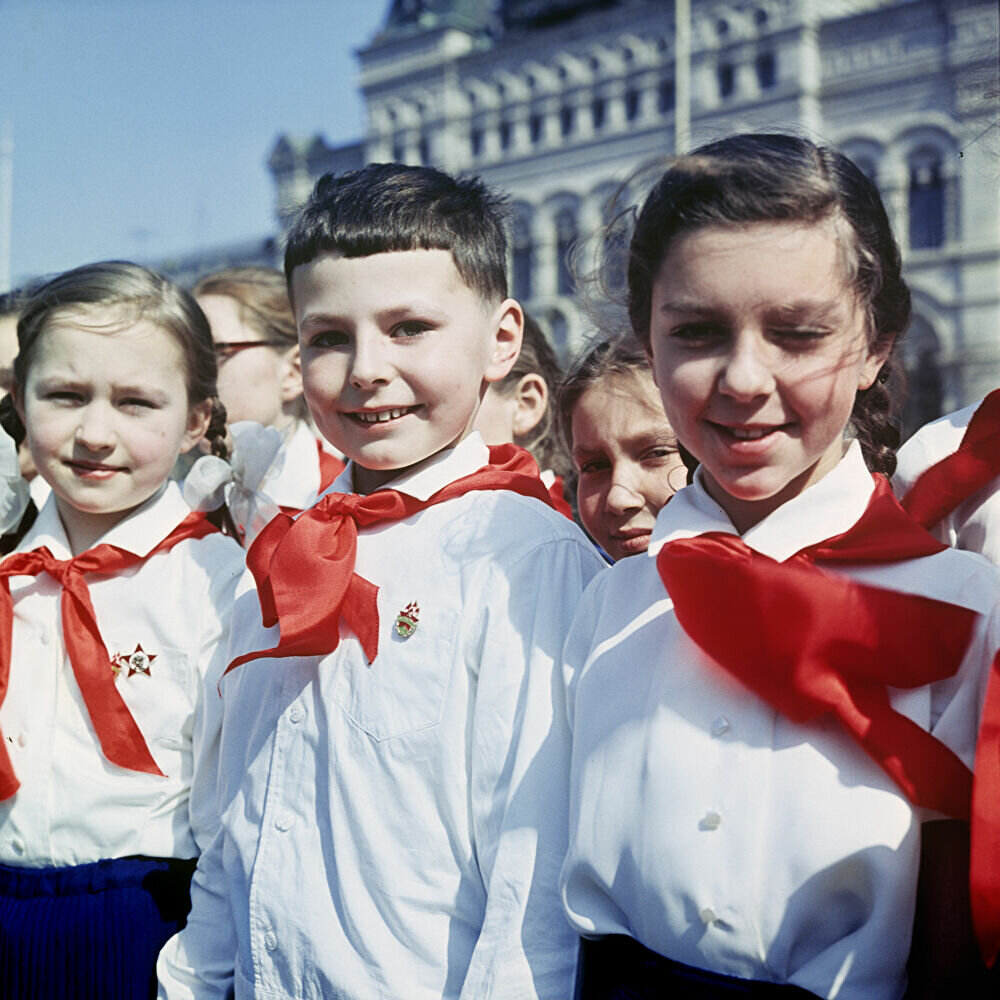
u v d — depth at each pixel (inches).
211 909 61.7
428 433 58.4
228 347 113.7
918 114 796.0
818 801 44.8
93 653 67.9
